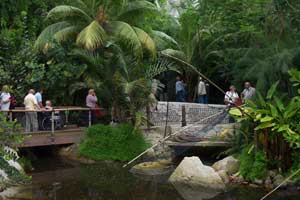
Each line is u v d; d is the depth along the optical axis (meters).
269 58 10.63
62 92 15.20
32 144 12.13
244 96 12.24
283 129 9.00
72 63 15.18
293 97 10.00
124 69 13.58
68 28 14.92
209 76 19.44
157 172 10.98
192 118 14.84
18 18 15.88
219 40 17.98
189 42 19.27
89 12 15.38
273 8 11.23
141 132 13.29
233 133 11.30
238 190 9.35
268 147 9.70
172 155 12.23
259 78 10.57
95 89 14.12
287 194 8.96
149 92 13.49
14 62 14.69
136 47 14.16
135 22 16.02
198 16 18.34
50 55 15.34
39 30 17.00
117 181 10.26
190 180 9.96
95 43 13.80
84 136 13.02
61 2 16.81
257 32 12.11
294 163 9.38
